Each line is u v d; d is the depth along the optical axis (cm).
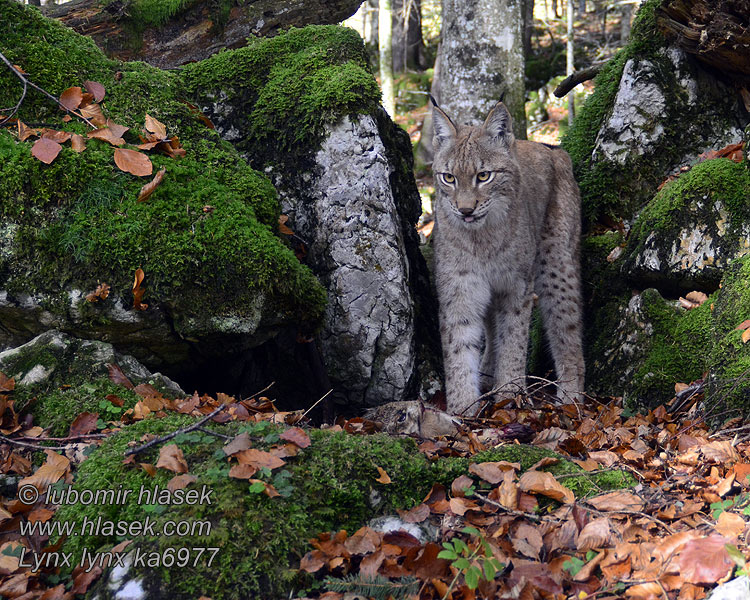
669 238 470
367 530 273
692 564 238
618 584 242
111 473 287
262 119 479
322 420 455
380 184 461
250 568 253
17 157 368
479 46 798
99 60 432
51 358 355
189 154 418
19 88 397
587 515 273
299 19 583
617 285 529
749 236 444
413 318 484
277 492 275
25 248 362
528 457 317
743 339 375
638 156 551
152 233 371
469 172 468
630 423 417
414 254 539
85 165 377
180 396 364
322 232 461
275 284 387
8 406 334
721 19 488
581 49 1873
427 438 345
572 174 569
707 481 294
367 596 248
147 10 546
